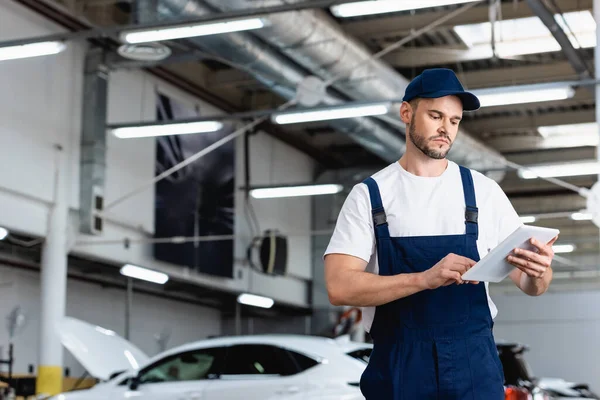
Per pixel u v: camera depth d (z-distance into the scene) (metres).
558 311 22.45
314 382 8.00
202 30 10.61
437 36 16.25
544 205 23.09
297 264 22.20
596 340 22.02
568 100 18.47
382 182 2.66
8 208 13.53
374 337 2.62
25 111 13.95
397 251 2.59
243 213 19.88
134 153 16.50
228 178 19.27
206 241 18.41
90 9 14.96
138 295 18.56
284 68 14.34
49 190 14.30
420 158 2.64
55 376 13.93
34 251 15.27
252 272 20.31
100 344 9.04
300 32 12.72
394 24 15.43
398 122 15.91
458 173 2.66
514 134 21.52
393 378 2.51
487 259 2.33
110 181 15.83
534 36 15.89
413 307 2.54
